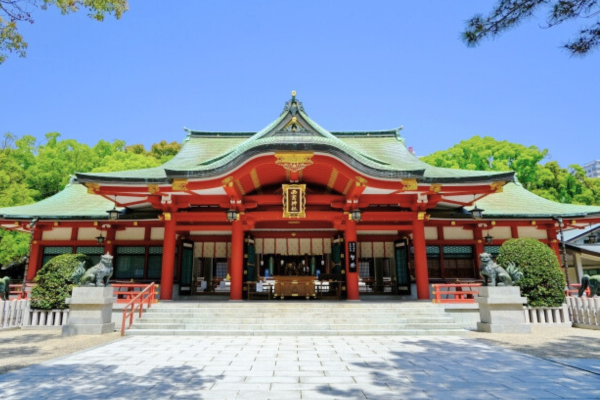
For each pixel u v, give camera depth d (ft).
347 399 18.54
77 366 26.05
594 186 115.75
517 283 47.98
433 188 54.95
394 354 30.12
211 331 41.27
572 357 28.81
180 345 34.73
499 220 67.26
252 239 72.08
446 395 19.16
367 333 41.14
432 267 68.23
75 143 124.67
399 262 69.72
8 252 89.81
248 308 46.98
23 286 59.77
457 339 37.91
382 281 76.13
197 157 70.33
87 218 65.10
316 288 73.97
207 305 47.91
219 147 75.41
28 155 119.44
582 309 45.96
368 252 72.38
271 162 51.37
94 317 41.91
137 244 68.64
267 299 65.72
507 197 74.18
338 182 57.52
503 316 42.06
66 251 69.56
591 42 19.52
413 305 48.26
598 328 43.39
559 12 19.39
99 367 25.73
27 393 19.88
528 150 119.34
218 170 51.06
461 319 47.60
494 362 26.94
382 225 59.93
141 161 125.39
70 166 118.62
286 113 58.34
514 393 19.45
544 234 69.31
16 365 27.12
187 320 44.39
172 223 59.16
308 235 74.28
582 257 82.99
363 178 52.08
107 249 67.97
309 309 47.19
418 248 58.85
